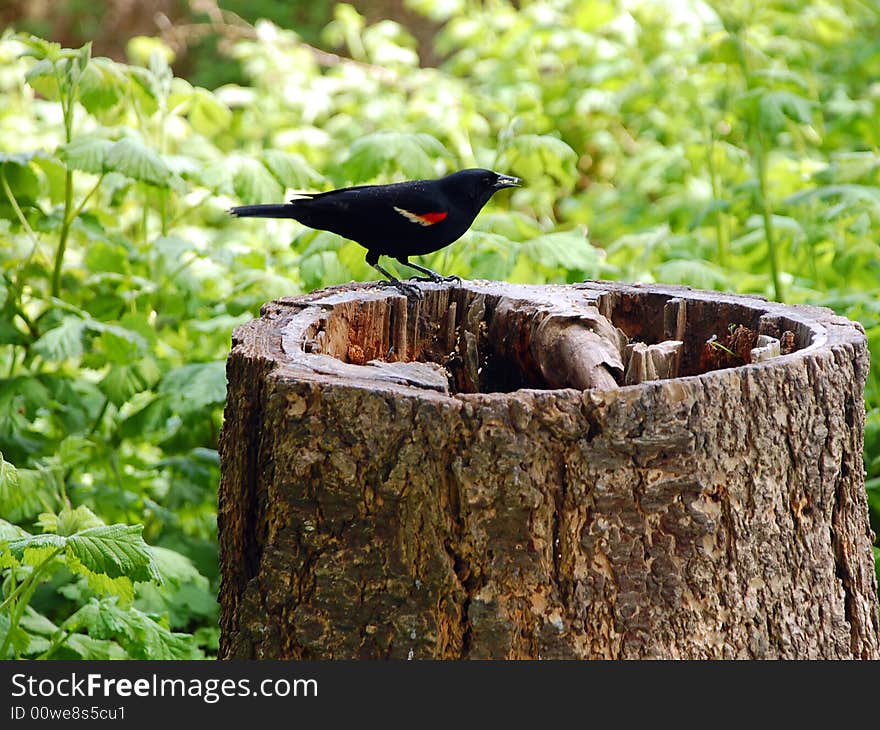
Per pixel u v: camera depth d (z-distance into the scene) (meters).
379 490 5.37
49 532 7.45
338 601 5.49
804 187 13.31
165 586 7.55
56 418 10.20
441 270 10.30
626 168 16.06
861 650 6.15
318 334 6.91
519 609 5.38
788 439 5.77
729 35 12.87
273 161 10.21
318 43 28.66
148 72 10.89
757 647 5.68
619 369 6.69
